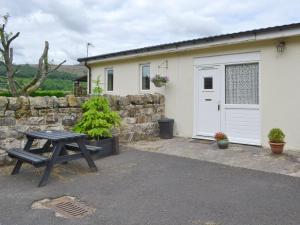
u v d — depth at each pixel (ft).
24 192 14.21
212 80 27.30
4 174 17.30
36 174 17.25
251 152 22.35
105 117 22.39
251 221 10.96
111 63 37.06
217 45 25.45
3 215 11.62
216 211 11.87
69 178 16.43
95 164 19.29
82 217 11.42
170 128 29.19
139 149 24.21
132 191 14.28
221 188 14.61
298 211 11.81
